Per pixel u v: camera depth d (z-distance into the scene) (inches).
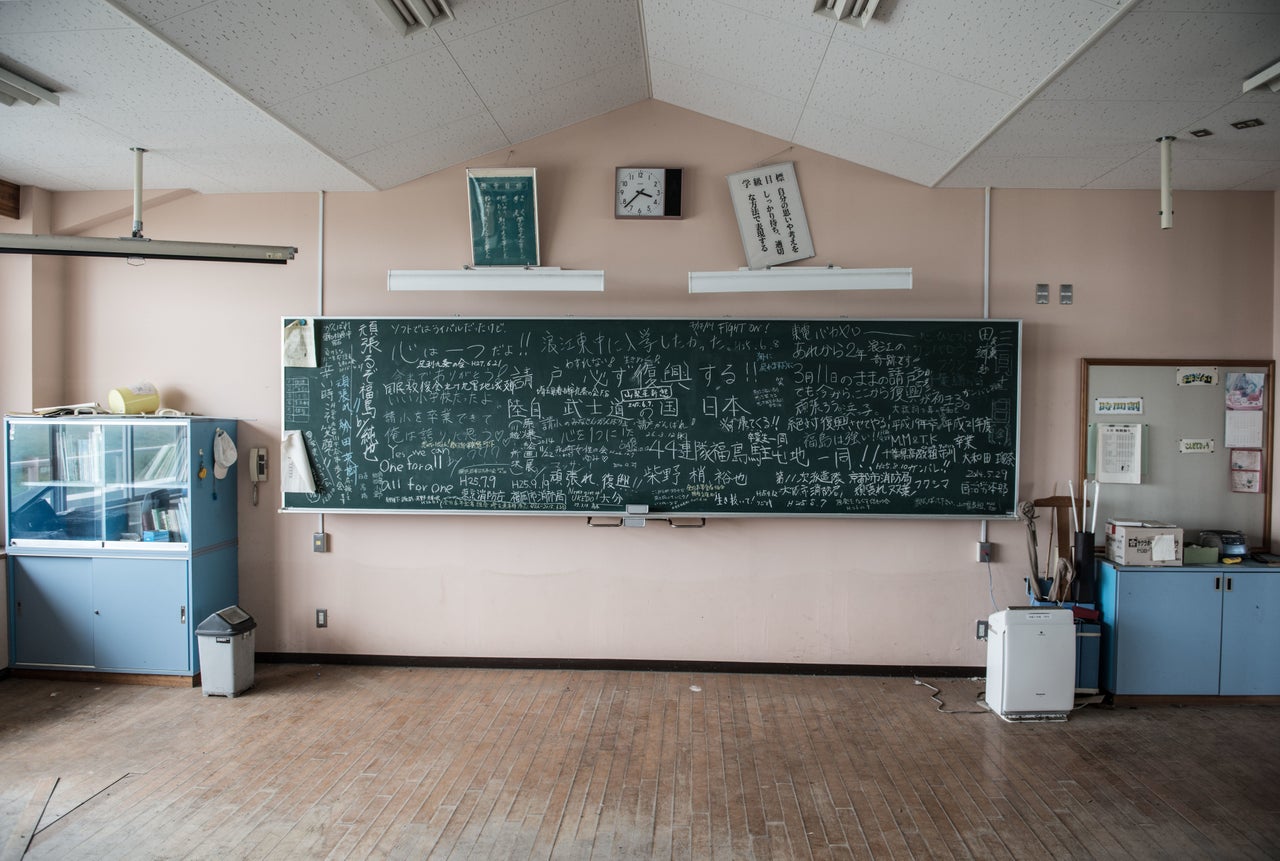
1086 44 91.8
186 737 124.3
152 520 149.5
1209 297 149.9
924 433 149.8
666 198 152.9
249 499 160.1
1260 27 86.7
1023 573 152.2
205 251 128.6
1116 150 128.3
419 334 153.8
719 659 155.7
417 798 105.7
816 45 111.5
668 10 116.8
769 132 151.3
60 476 150.8
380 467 155.1
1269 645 139.0
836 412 150.6
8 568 149.5
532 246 152.7
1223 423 149.3
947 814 102.4
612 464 152.9
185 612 146.3
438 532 157.5
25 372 153.9
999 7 88.9
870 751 121.1
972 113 116.8
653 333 151.6
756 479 151.7
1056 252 151.4
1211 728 130.1
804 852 93.8
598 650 156.9
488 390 153.6
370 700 140.4
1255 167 135.0
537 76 129.4
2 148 132.1
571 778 111.8
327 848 93.7
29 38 95.0
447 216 156.9
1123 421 149.9
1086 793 108.1
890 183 152.5
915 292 152.4
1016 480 148.9
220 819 99.7
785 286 141.5
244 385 159.3
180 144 130.7
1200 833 98.0
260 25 96.3
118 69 103.6
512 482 153.9
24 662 150.3
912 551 153.4
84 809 101.7
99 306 160.1
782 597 154.6
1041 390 151.7
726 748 121.9
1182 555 139.2
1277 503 148.0
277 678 151.7
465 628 157.9
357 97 119.1
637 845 95.0
